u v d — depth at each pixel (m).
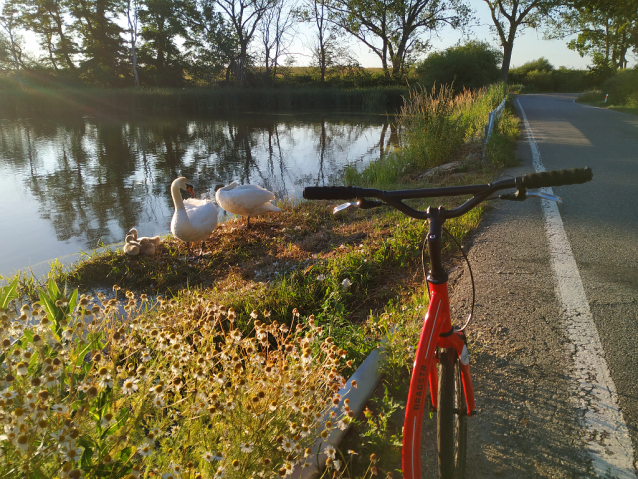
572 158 11.19
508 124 16.30
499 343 3.59
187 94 44.78
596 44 54.16
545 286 4.55
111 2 53.22
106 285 6.25
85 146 20.61
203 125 30.53
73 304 2.64
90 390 1.74
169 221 9.56
